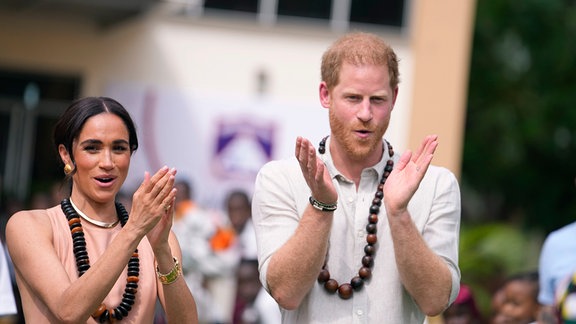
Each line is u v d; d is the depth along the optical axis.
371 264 10.62
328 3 31.59
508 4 47.47
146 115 30.53
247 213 24.55
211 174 30.02
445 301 10.31
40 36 30.77
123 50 30.80
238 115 30.22
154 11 30.64
